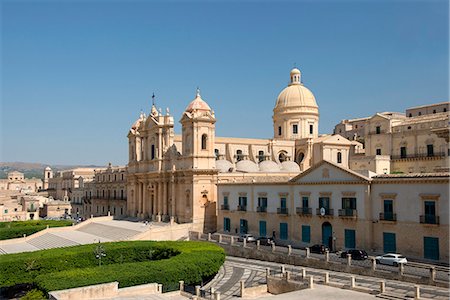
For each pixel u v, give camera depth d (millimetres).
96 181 157125
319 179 66625
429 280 43250
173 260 50375
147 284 42312
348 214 61406
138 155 115062
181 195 96000
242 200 82000
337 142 111562
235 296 46312
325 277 44656
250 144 114500
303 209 68688
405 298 37906
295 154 118562
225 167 101625
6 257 53156
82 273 44625
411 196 54656
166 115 104062
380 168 100438
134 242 64500
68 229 102250
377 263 52406
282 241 72625
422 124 96750
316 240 66750
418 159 96312
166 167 102938
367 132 109500
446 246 50844
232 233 84000
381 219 57438
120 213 137000
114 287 40156
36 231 100688
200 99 96125
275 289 47094
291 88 126688
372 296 38750
